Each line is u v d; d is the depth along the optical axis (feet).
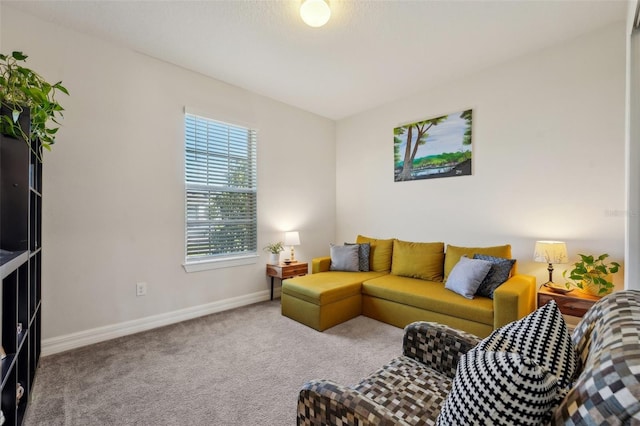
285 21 7.55
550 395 1.91
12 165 5.01
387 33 8.09
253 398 5.67
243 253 11.64
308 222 13.93
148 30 7.91
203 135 10.52
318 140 14.43
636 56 5.97
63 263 7.64
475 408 2.14
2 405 4.35
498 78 9.89
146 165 9.10
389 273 11.52
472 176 10.59
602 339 2.22
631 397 1.50
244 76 10.51
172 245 9.64
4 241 4.99
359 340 8.22
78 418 5.08
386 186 13.23
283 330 8.92
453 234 11.10
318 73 10.32
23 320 5.24
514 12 7.34
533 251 9.28
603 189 8.11
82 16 7.34
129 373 6.51
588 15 7.50
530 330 2.94
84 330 7.95
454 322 8.04
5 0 6.79
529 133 9.32
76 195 7.86
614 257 7.93
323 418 3.07
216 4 6.94
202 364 6.91
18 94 5.03
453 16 7.43
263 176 12.20
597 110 8.17
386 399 3.65
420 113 11.98
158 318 9.29
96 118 8.18
